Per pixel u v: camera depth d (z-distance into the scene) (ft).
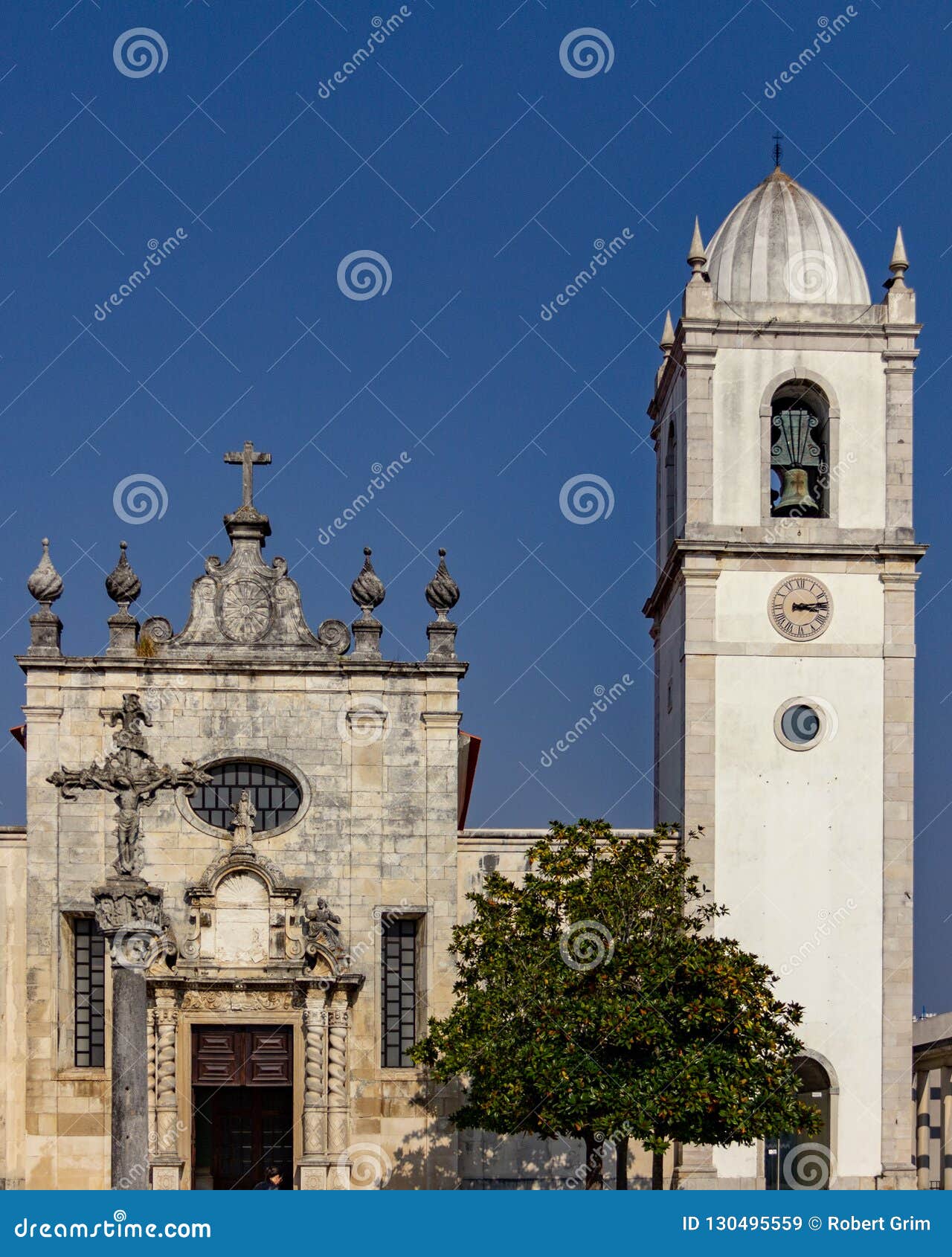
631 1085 122.52
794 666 155.22
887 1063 150.51
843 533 156.35
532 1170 150.20
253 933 148.15
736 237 162.71
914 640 155.84
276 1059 147.84
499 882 136.77
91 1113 147.84
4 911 150.82
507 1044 127.34
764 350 157.48
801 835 153.17
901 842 153.38
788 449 158.81
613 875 132.57
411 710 154.30
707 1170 148.05
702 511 156.04
